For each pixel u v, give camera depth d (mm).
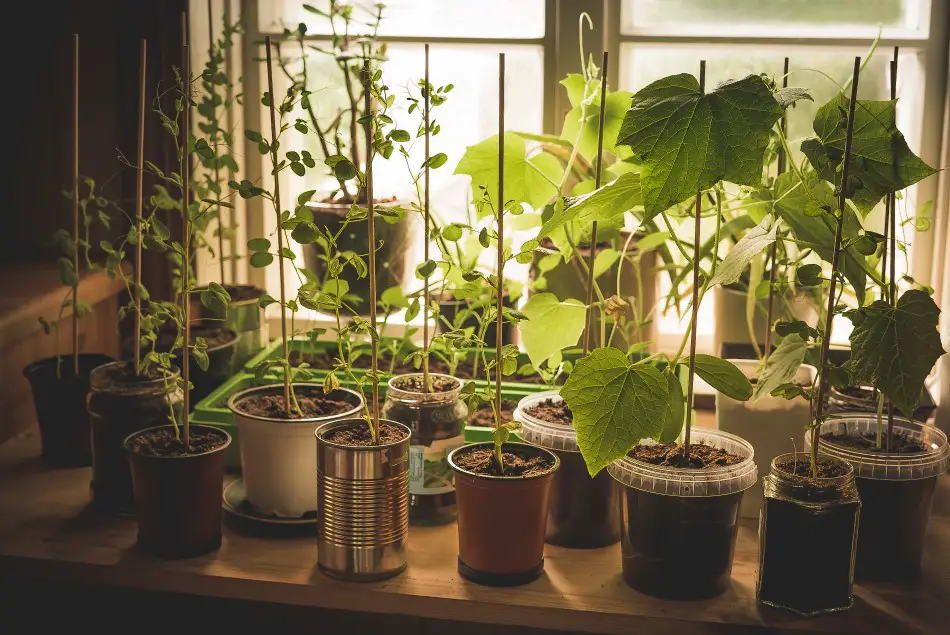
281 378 1783
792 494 1213
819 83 1891
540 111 1916
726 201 1552
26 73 2008
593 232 1404
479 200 1373
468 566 1319
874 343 1183
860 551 1319
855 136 1170
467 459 1349
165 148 1864
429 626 1502
